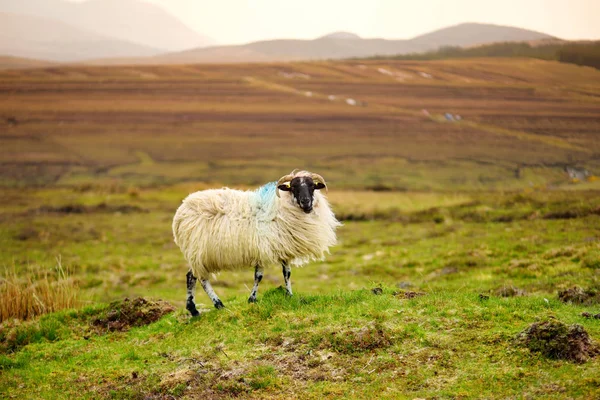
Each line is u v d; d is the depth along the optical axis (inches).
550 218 976.3
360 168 3265.3
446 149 3752.5
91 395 329.4
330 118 5191.9
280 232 428.5
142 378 339.6
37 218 1489.9
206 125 5098.4
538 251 732.0
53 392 343.3
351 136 4426.7
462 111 5083.7
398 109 5413.4
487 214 1096.2
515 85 6166.3
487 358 301.9
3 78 7332.7
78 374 366.6
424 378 291.4
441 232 1011.3
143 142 4375.0
